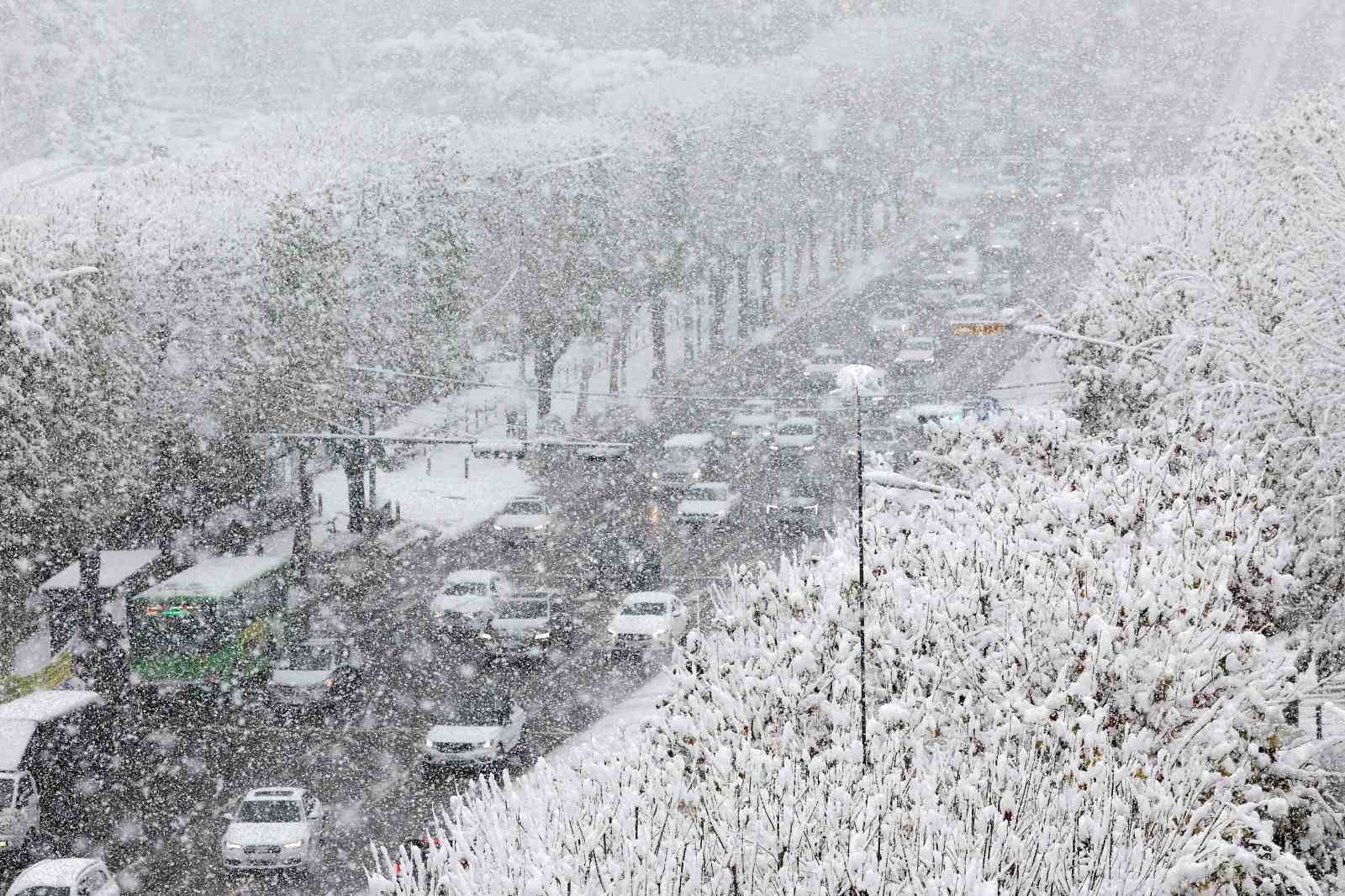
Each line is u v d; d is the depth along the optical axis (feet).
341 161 408.05
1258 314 199.21
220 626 272.31
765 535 377.50
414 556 384.27
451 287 418.92
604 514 417.08
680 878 70.90
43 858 192.34
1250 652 96.89
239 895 177.06
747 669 100.99
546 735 234.79
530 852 76.23
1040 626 102.01
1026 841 73.97
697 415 548.72
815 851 75.10
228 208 350.23
